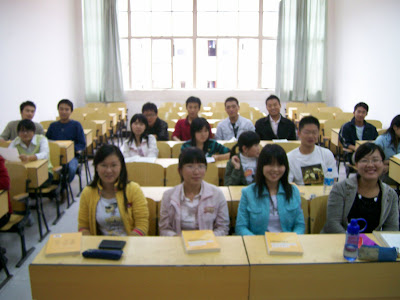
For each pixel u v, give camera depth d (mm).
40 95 6707
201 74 9156
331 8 8594
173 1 8797
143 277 1446
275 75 8922
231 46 9031
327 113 6590
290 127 4129
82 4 8484
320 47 8688
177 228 1976
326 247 1600
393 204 1971
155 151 3598
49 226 3484
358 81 7355
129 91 8938
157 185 2947
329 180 2631
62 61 7781
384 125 6270
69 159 3994
